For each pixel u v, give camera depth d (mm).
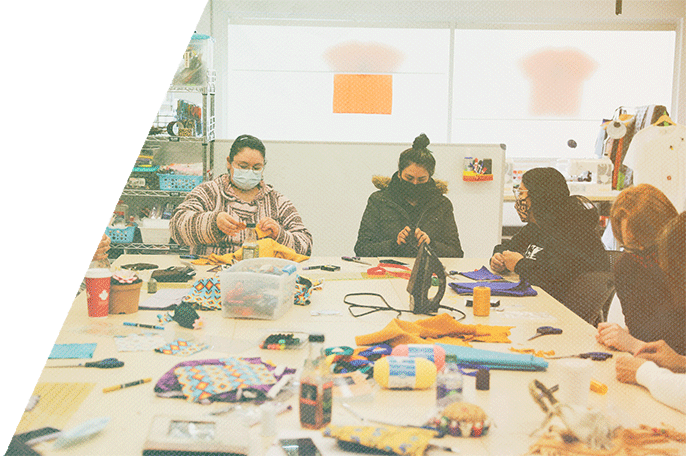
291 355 1438
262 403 1156
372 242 3418
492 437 1039
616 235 1858
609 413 1127
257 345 1514
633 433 1054
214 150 4199
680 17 5129
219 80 5211
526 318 1820
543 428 1059
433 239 3504
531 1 5090
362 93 5289
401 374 1244
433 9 5105
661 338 1718
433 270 1860
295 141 3857
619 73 5293
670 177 4211
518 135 5375
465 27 5207
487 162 3818
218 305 1874
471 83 5289
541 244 2668
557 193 2582
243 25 5215
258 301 1769
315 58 5262
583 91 5320
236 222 3062
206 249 3291
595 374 1359
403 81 5270
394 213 3533
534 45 5238
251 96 5328
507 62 5262
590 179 4453
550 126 5363
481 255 3928
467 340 1582
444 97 5281
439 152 3812
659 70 5293
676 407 1158
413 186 3518
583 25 5215
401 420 1104
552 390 1229
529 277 2373
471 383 1290
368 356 1415
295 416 1111
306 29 5211
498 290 2113
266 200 3338
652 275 1769
